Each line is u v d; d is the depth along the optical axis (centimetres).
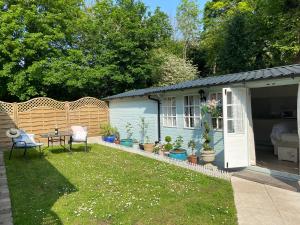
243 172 789
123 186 704
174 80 2238
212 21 2688
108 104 1798
